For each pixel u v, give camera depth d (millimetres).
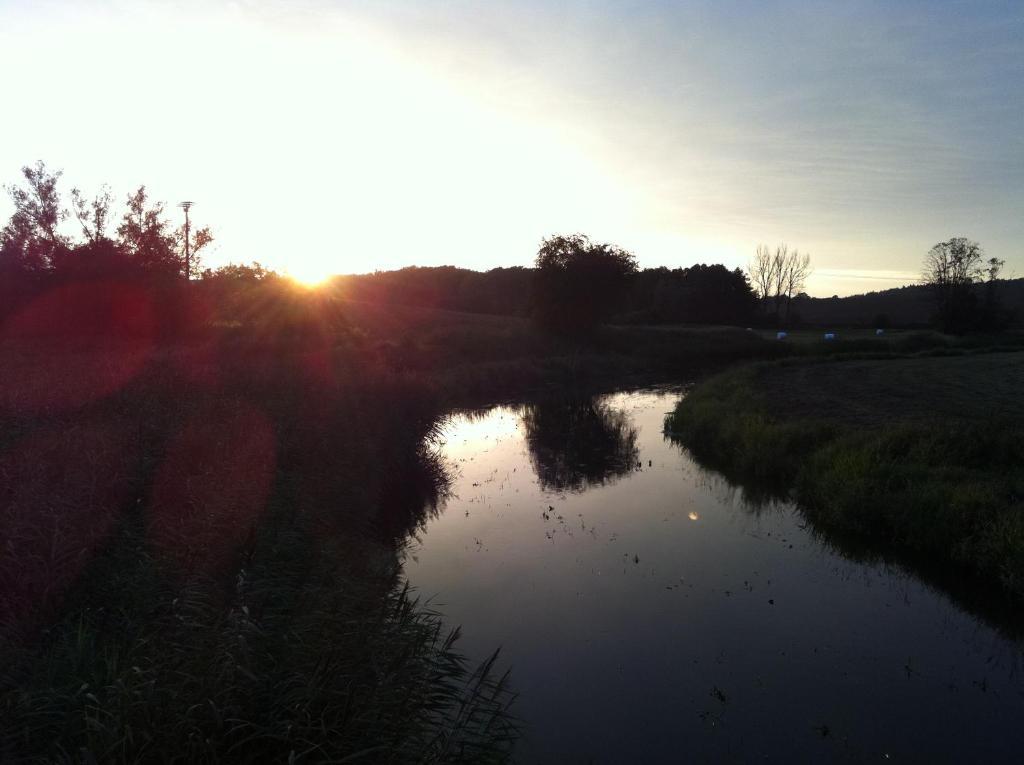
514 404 29484
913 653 7559
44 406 10961
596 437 21266
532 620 8344
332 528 9867
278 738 4031
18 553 6062
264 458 10570
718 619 8391
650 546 10961
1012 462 11734
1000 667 7254
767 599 8945
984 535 9102
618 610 8633
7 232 27250
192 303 27828
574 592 9164
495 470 16688
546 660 7418
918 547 9875
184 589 5992
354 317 51938
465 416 26250
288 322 31375
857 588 9273
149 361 16953
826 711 6488
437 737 5289
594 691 6828
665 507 13211
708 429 19016
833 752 5883
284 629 5656
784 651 7621
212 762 3785
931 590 9203
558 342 48094
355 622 5871
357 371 21312
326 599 6594
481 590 9227
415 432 18031
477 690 6309
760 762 5766
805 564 10141
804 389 25203
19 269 26562
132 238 27750
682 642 7832
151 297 26594
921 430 13555
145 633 5535
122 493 7750
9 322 25562
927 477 11344
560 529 11852
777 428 16219
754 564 10148
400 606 6973
